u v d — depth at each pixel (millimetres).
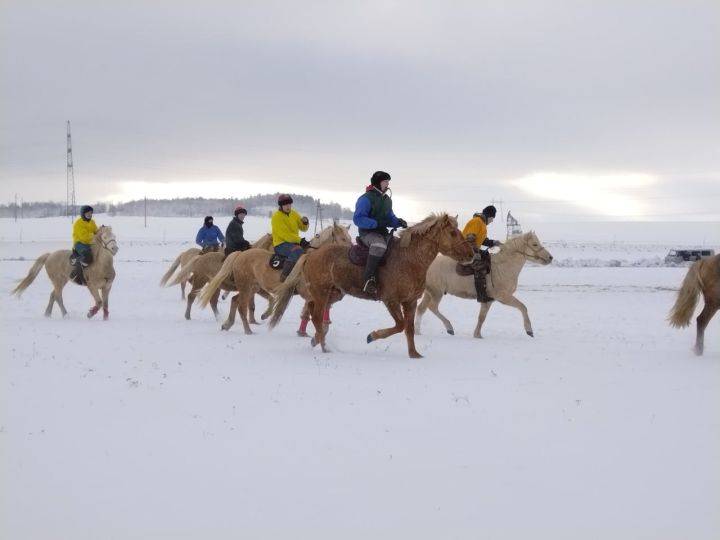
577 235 97750
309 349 11422
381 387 8289
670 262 46000
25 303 20250
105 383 8477
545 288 27281
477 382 8594
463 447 5918
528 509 4668
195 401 7551
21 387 8242
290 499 4832
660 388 8258
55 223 98000
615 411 7133
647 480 5156
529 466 5453
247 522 4488
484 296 13328
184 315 17328
